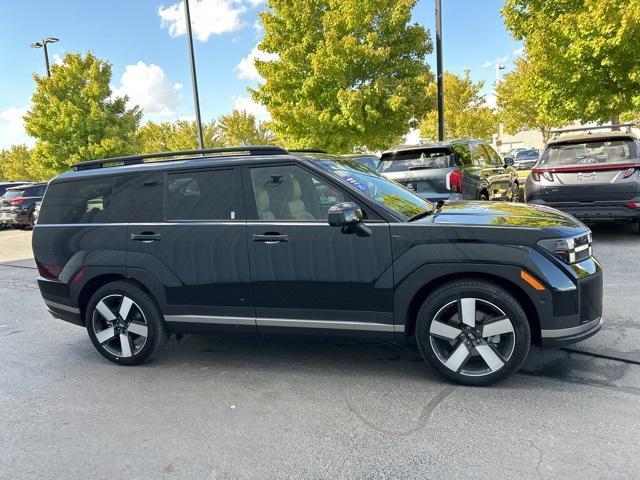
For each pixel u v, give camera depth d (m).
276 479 2.57
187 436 3.05
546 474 2.45
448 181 7.45
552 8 12.27
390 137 16.42
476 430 2.89
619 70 11.23
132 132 24.44
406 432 2.93
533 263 3.16
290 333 3.78
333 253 3.55
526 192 8.06
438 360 3.45
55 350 4.85
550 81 12.24
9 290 7.93
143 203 4.12
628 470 2.44
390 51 15.11
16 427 3.30
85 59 23.17
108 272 4.17
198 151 4.11
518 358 3.26
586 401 3.13
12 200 18.41
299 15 15.30
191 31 14.85
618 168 7.11
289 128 16.17
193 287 3.93
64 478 2.69
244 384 3.75
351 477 2.55
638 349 3.84
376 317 3.52
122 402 3.58
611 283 5.55
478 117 32.44
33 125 22.77
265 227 3.73
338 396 3.45
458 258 3.28
